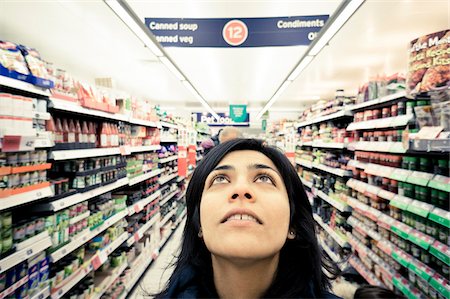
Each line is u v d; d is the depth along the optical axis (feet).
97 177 7.45
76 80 6.43
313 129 16.21
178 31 12.25
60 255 5.74
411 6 11.80
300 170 19.86
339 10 7.22
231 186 2.21
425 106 5.59
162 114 15.99
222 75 24.66
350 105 10.14
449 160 5.41
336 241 11.25
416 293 6.15
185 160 16.67
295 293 2.21
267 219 2.03
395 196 6.95
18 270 4.68
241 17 12.30
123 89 27.55
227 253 1.96
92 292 7.43
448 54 4.86
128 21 8.01
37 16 9.02
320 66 21.02
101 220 7.85
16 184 4.53
